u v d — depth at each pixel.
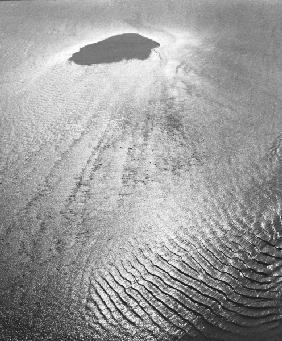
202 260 6.27
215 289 5.89
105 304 5.88
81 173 8.02
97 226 7.00
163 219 6.97
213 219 6.88
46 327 5.72
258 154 8.02
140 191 7.54
